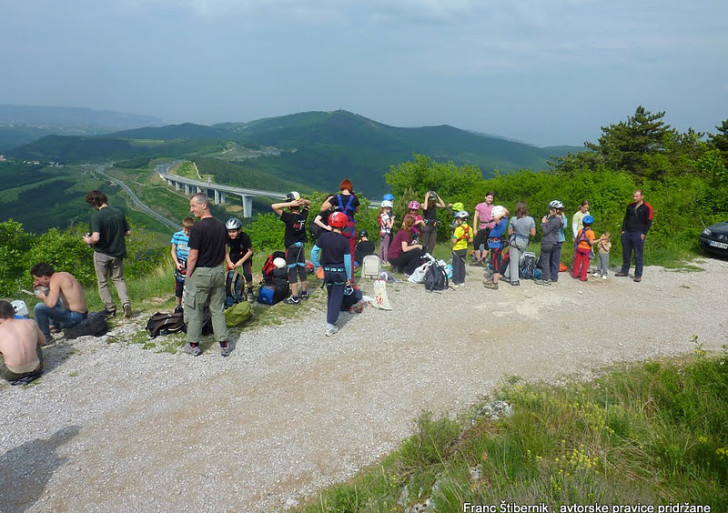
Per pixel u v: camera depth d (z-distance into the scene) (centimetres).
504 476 329
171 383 495
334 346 601
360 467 378
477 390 499
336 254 618
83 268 1345
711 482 314
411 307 768
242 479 359
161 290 866
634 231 977
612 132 4259
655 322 728
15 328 477
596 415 403
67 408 441
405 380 516
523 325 700
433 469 361
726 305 827
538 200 1549
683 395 450
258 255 1295
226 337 557
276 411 450
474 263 1116
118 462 372
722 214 1501
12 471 357
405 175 2383
